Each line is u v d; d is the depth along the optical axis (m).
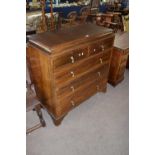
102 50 2.26
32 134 2.12
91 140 2.09
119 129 2.25
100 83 2.62
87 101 2.71
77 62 1.99
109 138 2.12
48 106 2.25
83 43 1.95
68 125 2.27
